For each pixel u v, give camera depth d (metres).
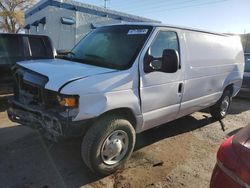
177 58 3.62
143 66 3.75
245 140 2.23
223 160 2.22
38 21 20.00
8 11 38.03
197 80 4.87
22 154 4.12
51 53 7.14
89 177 3.58
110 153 3.54
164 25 4.26
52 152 4.22
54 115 3.15
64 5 18.73
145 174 3.72
